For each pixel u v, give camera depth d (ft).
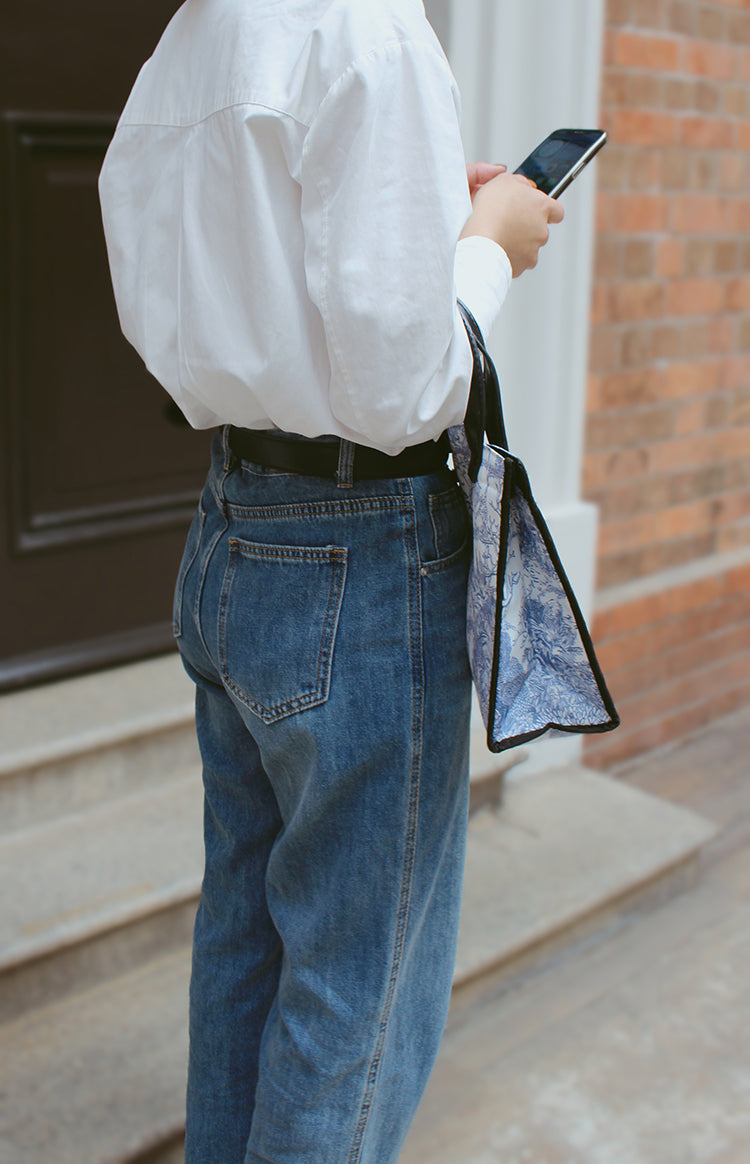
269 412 3.37
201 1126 4.48
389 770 3.64
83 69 7.59
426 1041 4.31
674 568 10.85
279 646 3.58
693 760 10.85
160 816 7.59
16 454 7.79
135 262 3.78
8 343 7.59
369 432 3.24
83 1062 6.13
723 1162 6.14
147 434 8.41
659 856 8.35
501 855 8.32
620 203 9.32
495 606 3.38
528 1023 7.23
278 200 3.20
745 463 11.29
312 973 3.91
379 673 3.55
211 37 3.39
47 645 8.24
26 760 7.22
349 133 2.98
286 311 3.20
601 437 9.77
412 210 3.02
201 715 4.45
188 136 3.42
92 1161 5.49
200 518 4.04
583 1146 6.24
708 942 8.07
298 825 3.80
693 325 10.30
